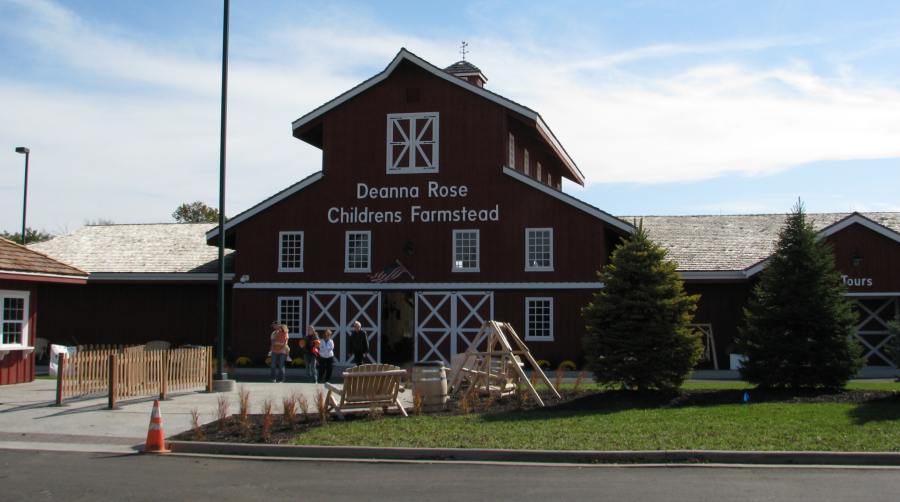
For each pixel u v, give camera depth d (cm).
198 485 1087
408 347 3478
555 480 1103
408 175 3184
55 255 3688
